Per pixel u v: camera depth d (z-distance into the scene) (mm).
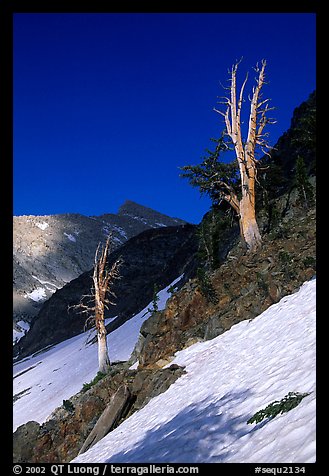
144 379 19078
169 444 10969
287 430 7168
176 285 50594
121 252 88125
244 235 25688
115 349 40875
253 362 13930
